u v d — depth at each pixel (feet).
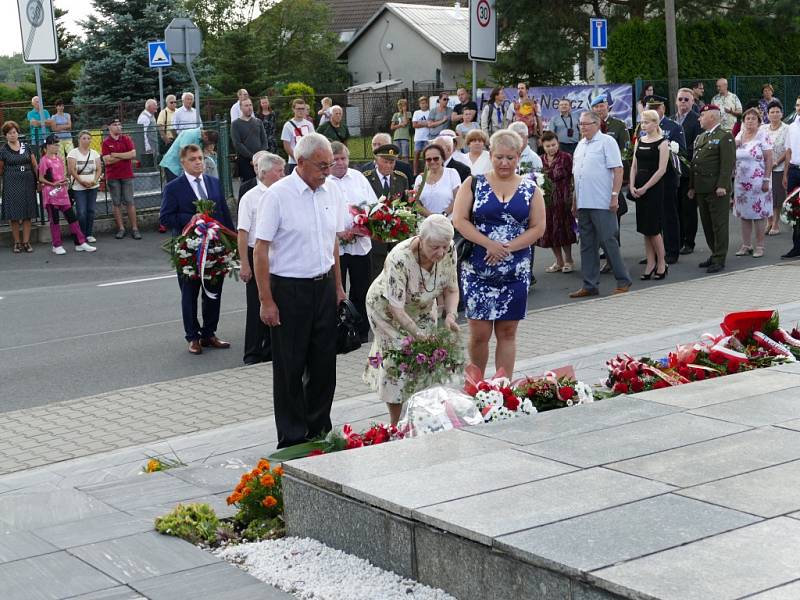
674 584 11.10
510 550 12.34
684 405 18.17
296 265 22.07
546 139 45.47
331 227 22.41
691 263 46.85
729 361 21.77
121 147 59.88
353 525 14.87
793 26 105.81
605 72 101.96
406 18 192.75
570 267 46.62
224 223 34.76
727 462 14.94
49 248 57.52
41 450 24.29
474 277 24.57
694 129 51.26
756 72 105.60
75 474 21.80
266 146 62.54
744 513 13.00
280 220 21.89
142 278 49.08
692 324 33.71
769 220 55.93
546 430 17.03
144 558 15.24
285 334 22.18
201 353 34.40
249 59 133.39
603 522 12.89
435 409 18.42
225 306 42.47
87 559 15.29
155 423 26.17
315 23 199.31
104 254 55.62
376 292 22.21
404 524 13.93
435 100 87.86
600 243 42.04
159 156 65.82
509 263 24.22
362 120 114.32
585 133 40.11
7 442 25.05
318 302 22.33
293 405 22.44
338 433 19.43
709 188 44.04
